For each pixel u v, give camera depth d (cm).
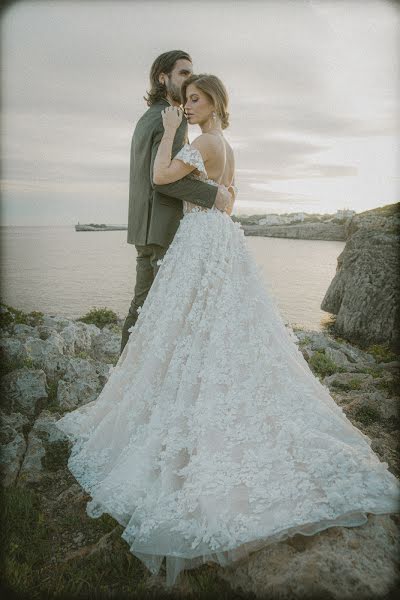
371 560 179
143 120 296
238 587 189
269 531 191
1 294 2183
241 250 268
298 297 2045
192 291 255
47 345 469
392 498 203
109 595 195
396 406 361
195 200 260
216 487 206
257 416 228
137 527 207
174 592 193
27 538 231
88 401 383
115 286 2572
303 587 173
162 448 233
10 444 308
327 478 208
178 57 294
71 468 265
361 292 1199
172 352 253
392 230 1348
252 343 243
